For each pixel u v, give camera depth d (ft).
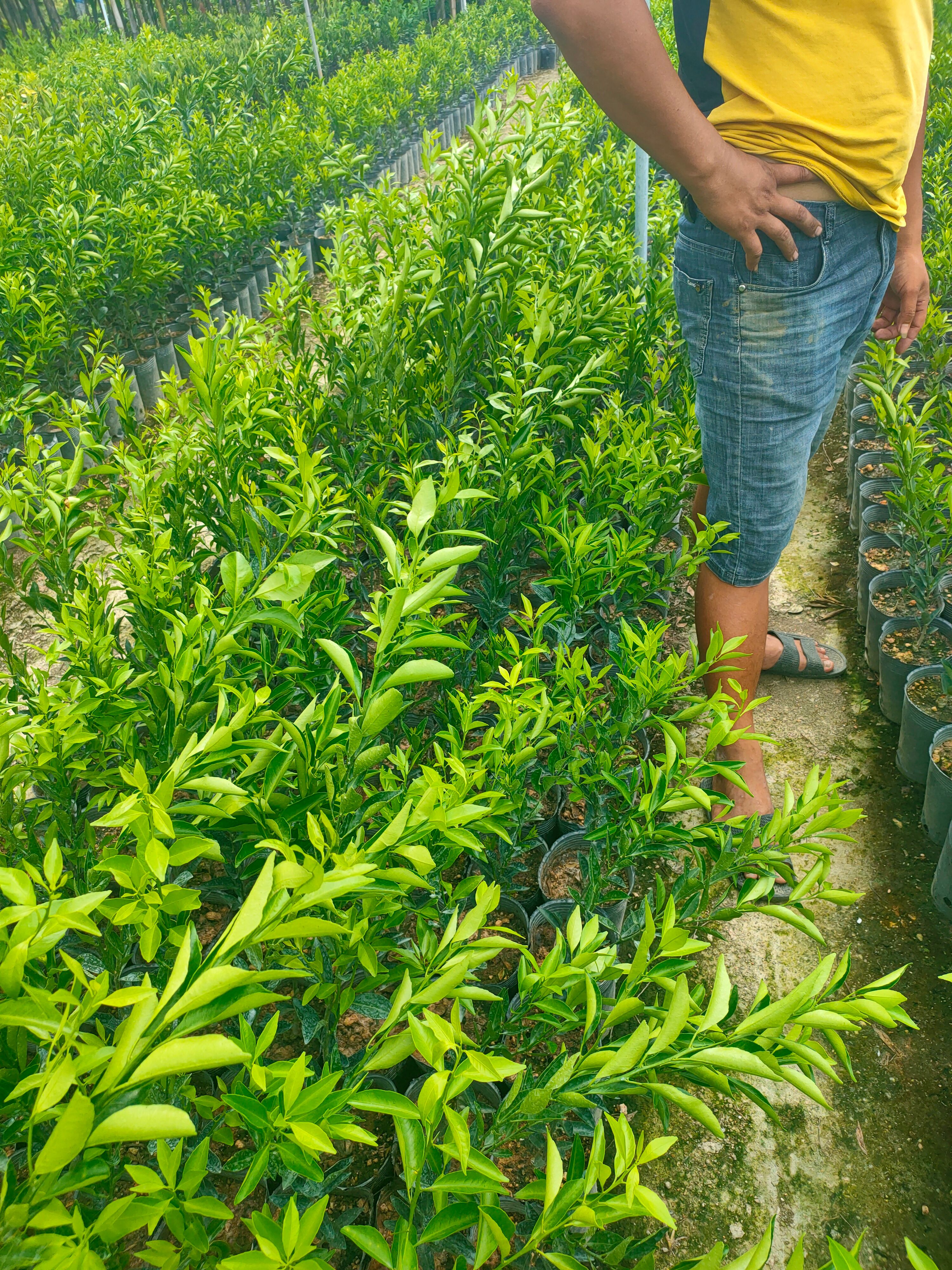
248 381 7.73
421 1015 5.31
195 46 36.88
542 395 7.72
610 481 7.42
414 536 3.70
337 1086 3.67
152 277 15.49
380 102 29.60
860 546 9.91
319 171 22.09
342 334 8.87
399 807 4.00
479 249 8.25
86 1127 1.90
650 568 7.90
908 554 9.51
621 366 9.67
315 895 2.48
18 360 12.59
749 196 5.91
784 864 4.30
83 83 29.68
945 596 9.02
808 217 6.10
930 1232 5.23
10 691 4.97
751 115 6.15
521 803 5.01
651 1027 3.15
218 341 8.08
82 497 6.40
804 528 11.67
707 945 3.27
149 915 2.73
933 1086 5.94
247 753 3.92
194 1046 2.01
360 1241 2.54
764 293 6.34
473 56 42.70
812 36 5.85
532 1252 4.05
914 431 8.25
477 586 8.58
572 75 25.53
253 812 3.77
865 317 6.97
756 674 7.46
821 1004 3.14
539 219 9.30
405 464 7.49
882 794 7.98
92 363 15.16
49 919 2.45
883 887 7.20
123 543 6.70
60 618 6.53
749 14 6.01
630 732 5.36
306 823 4.03
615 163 14.56
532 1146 5.07
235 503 6.86
